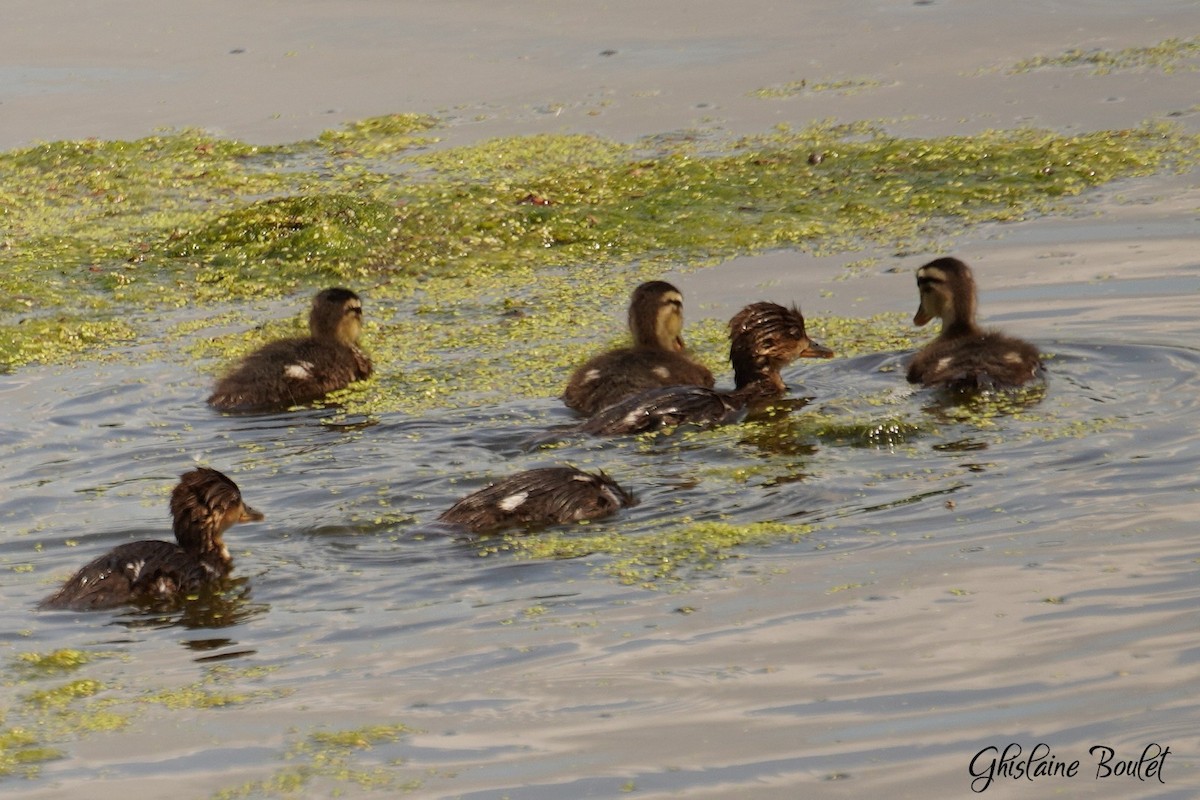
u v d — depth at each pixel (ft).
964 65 101.09
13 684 33.42
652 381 54.24
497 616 35.86
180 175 87.66
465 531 41.37
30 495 46.32
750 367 54.34
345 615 36.47
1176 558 36.58
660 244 74.90
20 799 28.58
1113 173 78.69
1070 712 29.89
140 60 109.60
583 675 32.53
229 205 81.92
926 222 74.64
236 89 102.73
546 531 41.34
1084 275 64.08
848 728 29.78
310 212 77.00
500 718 30.83
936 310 57.98
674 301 59.31
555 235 76.64
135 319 67.67
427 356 61.21
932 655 32.50
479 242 76.18
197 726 31.14
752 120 92.58
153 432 52.80
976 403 50.47
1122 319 58.23
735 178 82.38
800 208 78.13
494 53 109.19
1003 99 93.04
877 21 113.09
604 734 29.99
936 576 36.55
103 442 51.70
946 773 28.07
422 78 104.12
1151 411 48.14
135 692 32.81
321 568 39.45
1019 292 62.64
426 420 52.80
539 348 61.41
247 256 75.15
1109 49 102.17
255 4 122.31
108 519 44.09
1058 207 74.54
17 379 59.72
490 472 46.78
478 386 56.90
